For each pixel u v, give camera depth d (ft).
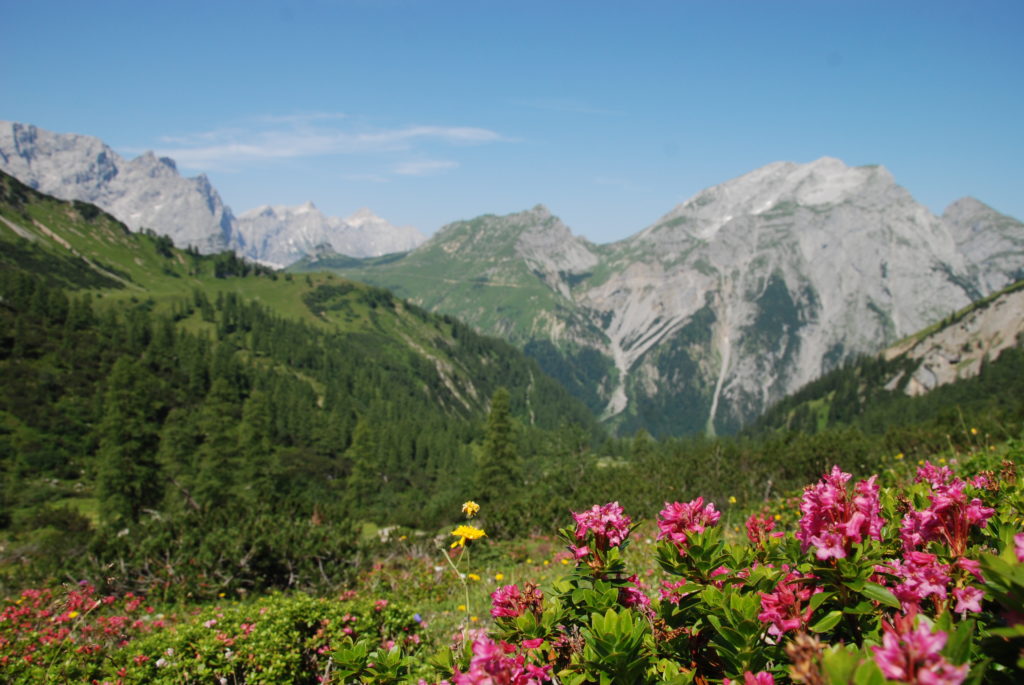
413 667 15.60
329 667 25.22
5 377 362.33
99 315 599.57
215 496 251.80
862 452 78.54
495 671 8.82
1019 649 7.29
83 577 53.01
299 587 55.57
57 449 313.94
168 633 29.89
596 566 11.77
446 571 52.37
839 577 8.61
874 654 6.38
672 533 10.72
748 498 80.89
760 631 8.51
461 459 453.58
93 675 27.30
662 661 9.79
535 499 93.97
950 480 12.67
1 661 27.66
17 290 511.40
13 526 212.43
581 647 11.03
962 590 8.41
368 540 67.00
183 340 549.13
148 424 320.29
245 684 26.48
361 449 336.90
